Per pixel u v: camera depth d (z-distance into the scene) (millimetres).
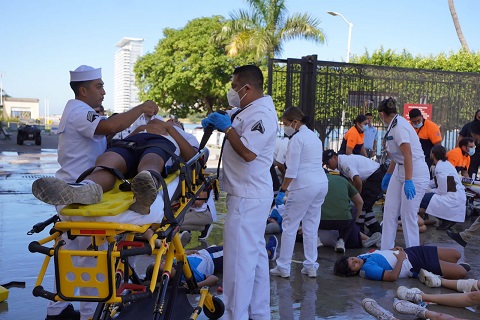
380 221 8586
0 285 4895
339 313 4359
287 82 10562
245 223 3660
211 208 6895
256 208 3676
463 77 12055
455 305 4402
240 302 3648
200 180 3799
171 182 3238
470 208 9133
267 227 7320
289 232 5246
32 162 17547
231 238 3666
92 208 2564
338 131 11234
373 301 4246
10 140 32594
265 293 3951
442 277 5270
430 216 8680
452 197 7645
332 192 6359
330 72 11078
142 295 2631
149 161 3162
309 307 4492
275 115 3719
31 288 4871
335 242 6754
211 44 31141
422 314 4133
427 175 5730
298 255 6371
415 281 5285
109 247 2527
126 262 3260
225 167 3736
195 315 3418
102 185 2918
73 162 3729
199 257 5043
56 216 3043
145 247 2629
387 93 11570
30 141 30281
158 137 3484
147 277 4668
